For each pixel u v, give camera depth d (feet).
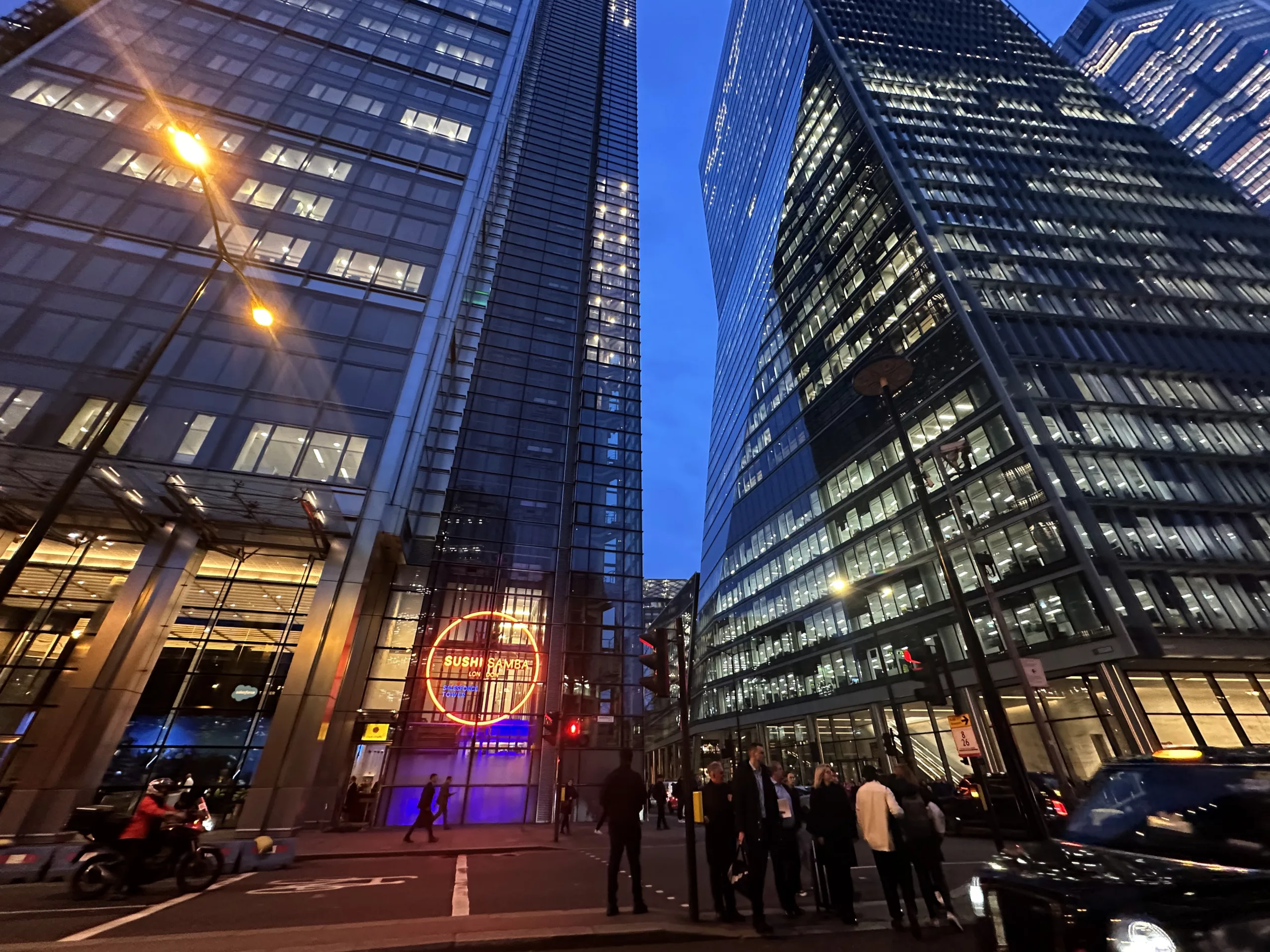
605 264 154.10
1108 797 15.79
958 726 35.99
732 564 201.05
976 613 98.73
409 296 86.89
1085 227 146.00
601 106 212.02
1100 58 555.28
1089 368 108.68
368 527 66.33
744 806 21.71
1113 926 10.03
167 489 56.49
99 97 87.35
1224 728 76.07
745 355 245.04
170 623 57.06
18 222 70.59
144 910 24.57
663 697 26.78
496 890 29.68
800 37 242.58
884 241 152.46
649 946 19.24
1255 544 88.94
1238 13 433.48
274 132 96.48
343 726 70.90
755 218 274.77
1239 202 160.25
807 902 27.09
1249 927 9.46
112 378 65.05
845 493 142.41
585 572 101.19
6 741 50.83
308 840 52.31
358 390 75.56
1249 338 119.65
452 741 79.10
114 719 51.08
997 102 195.83
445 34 137.80
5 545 58.23
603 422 121.70
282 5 120.06
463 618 90.12
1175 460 97.60
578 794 80.69
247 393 69.56
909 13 239.71
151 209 78.74
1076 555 84.64
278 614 64.34
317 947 17.83
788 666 151.74
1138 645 76.28
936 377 119.34
